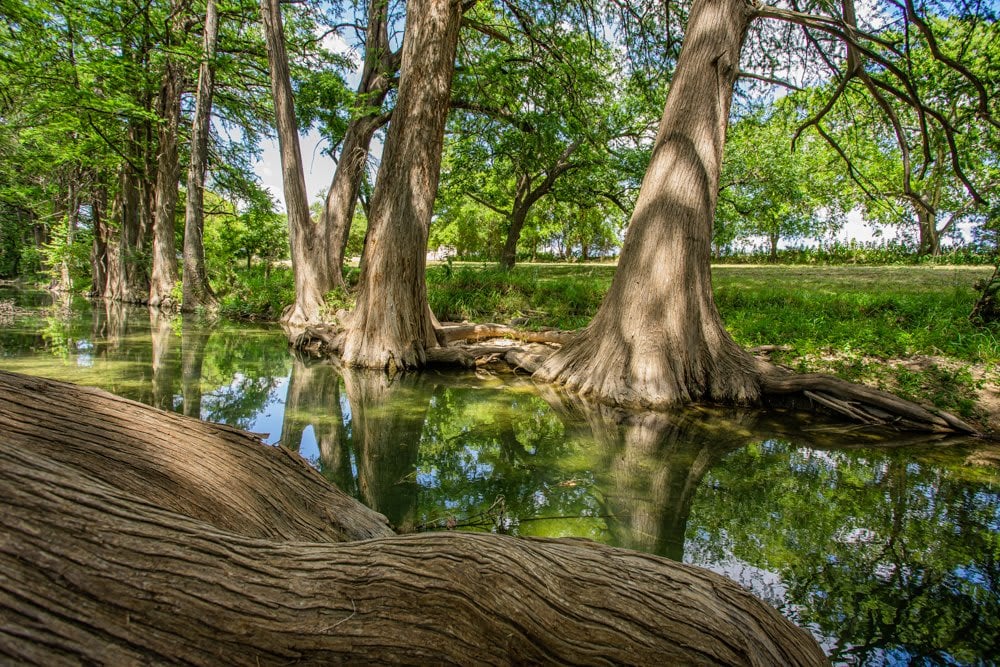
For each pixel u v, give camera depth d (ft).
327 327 38.83
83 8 56.34
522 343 37.93
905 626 8.77
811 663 5.49
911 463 17.03
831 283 53.62
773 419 22.25
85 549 4.27
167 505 6.28
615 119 67.51
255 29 66.74
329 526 8.54
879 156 62.69
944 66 31.37
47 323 47.47
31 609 3.93
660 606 5.12
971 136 33.78
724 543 11.58
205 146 60.95
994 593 9.75
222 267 72.43
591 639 4.81
